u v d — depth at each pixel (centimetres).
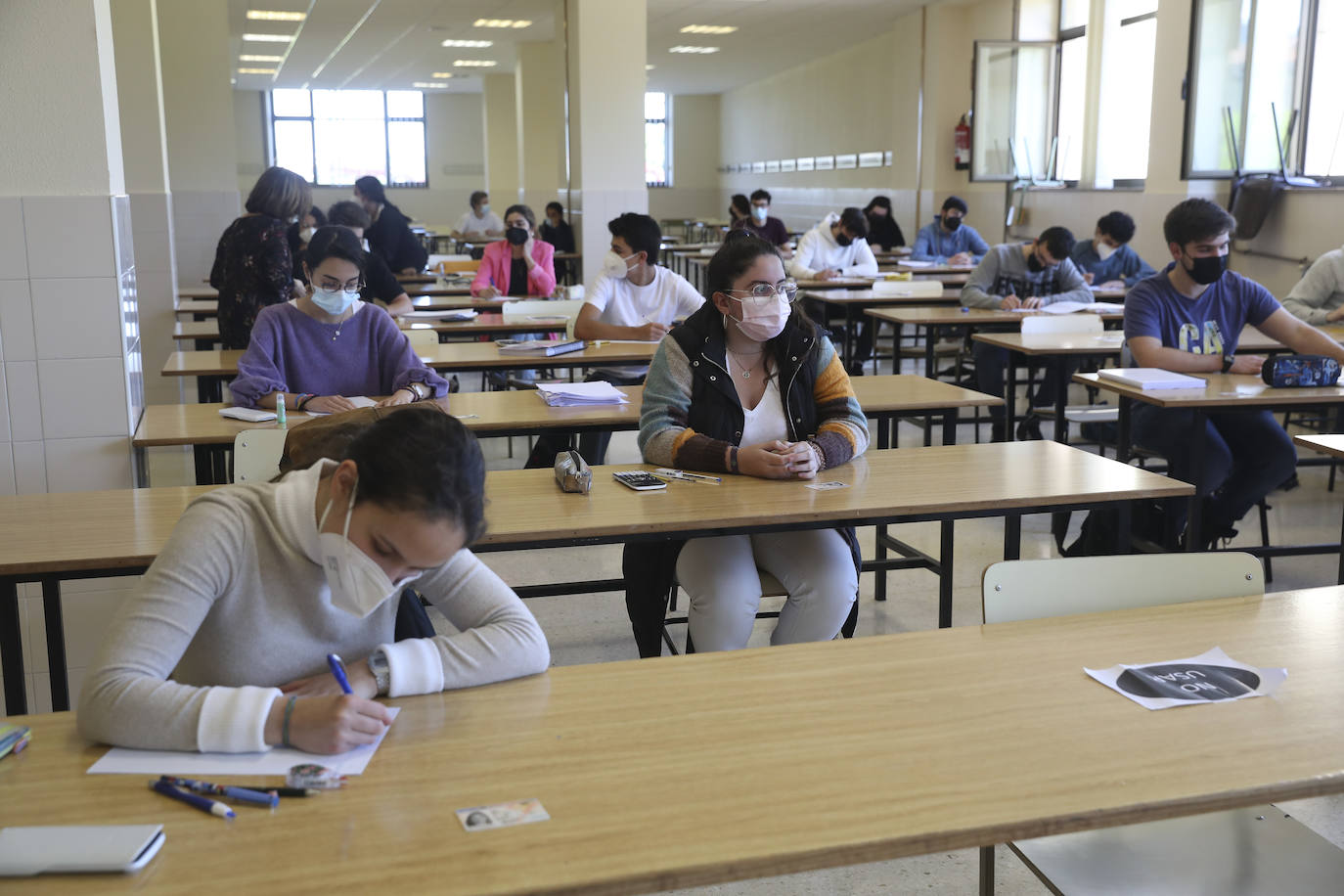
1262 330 410
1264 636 174
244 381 344
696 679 158
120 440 315
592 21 926
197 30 930
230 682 148
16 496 254
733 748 136
